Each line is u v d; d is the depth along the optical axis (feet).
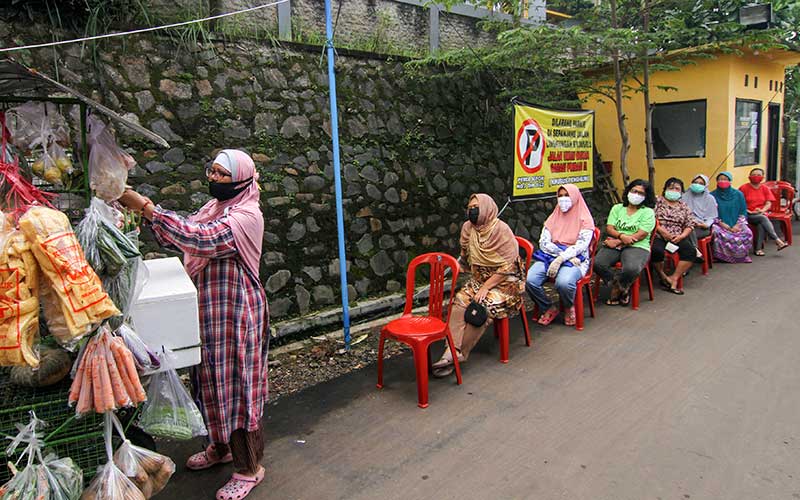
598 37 20.89
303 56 18.53
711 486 9.14
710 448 10.25
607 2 25.76
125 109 14.89
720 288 21.07
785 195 28.84
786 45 25.53
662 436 10.69
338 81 19.31
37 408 7.07
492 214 14.07
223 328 8.69
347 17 22.97
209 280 8.72
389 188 19.92
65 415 7.18
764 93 31.50
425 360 12.12
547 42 20.75
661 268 21.03
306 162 17.92
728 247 24.91
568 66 26.07
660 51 26.89
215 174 8.79
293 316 16.85
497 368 14.16
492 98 24.79
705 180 23.50
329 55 14.75
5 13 13.73
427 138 21.72
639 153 31.14
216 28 16.90
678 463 9.80
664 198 21.22
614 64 24.43
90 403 6.88
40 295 6.55
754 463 9.74
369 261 18.99
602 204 30.83
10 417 6.95
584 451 10.27
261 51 17.65
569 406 12.01
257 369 9.01
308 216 17.67
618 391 12.66
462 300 14.25
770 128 33.91
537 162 18.95
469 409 12.03
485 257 14.14
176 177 15.34
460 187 22.40
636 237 18.49
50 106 7.78
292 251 17.16
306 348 15.78
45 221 6.42
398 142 20.70
